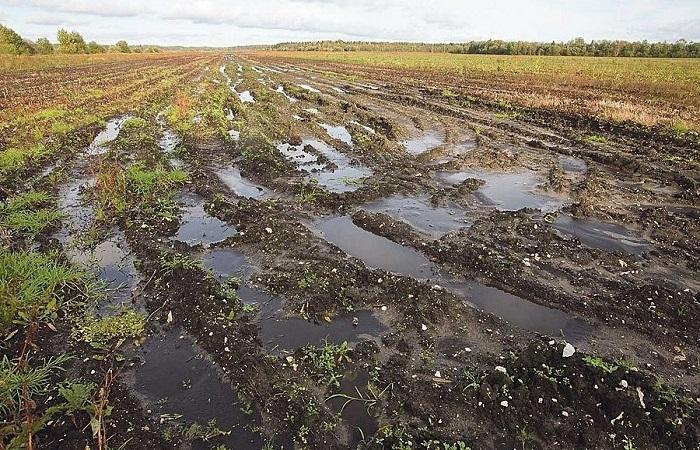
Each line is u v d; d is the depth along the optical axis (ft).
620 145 46.52
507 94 79.46
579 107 64.18
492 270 22.93
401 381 16.05
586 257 24.26
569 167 40.68
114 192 30.68
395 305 20.27
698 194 33.06
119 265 23.77
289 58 245.65
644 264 23.86
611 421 14.19
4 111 60.75
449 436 13.93
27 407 12.76
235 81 116.98
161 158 41.42
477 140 50.03
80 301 20.57
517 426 14.24
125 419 14.51
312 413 14.65
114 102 72.90
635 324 19.02
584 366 15.81
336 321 19.53
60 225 27.91
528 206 31.91
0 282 19.85
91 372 16.44
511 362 16.51
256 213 29.30
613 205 31.65
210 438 13.96
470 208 31.27
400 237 26.61
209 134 50.72
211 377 16.44
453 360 17.15
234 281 22.00
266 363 16.76
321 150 46.60
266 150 43.70
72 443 13.39
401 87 96.63
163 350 17.76
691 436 13.61
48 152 41.47
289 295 21.03
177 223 28.63
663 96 75.72
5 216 28.32
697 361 17.04
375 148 46.09
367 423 14.56
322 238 26.58
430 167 40.14
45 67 156.25
